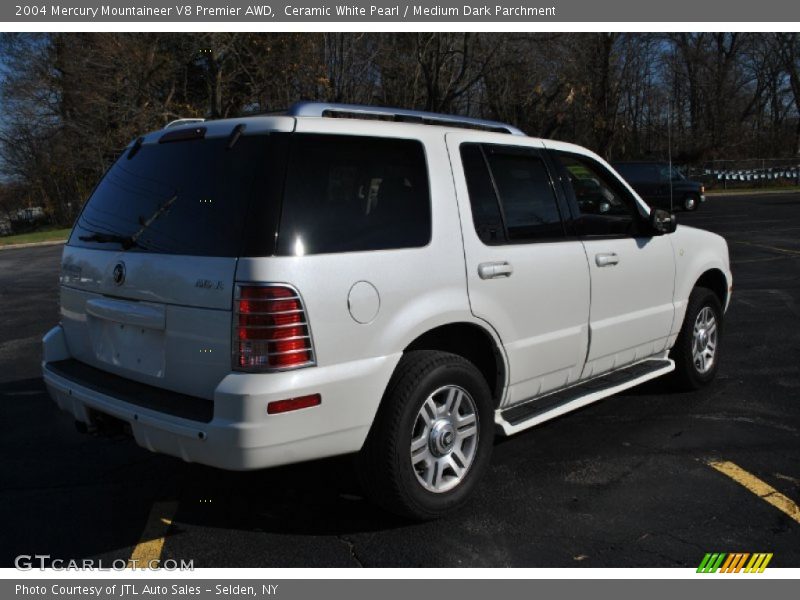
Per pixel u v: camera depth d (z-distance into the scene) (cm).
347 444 326
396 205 352
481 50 2670
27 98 3328
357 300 323
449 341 397
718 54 4628
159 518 377
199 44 2469
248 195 312
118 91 2688
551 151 448
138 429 327
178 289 321
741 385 587
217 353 308
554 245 425
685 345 550
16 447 480
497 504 384
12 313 1011
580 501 386
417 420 352
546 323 419
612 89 2948
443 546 344
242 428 295
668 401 549
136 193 364
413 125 375
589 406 543
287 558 337
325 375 312
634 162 2702
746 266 1273
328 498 398
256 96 2612
